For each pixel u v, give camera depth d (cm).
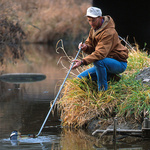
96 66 1226
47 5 7006
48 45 6406
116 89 1293
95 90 1303
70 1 7031
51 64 3459
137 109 1180
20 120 1328
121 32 4044
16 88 2083
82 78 1298
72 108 1279
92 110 1250
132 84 1295
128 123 1167
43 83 2245
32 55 4503
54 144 1033
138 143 1038
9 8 3328
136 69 1498
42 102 1656
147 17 4134
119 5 4003
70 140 1073
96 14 1207
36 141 1062
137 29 4119
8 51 3412
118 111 1217
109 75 1312
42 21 6862
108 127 1160
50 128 1222
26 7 5453
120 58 1259
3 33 3194
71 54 4316
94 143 1044
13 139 1083
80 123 1243
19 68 3158
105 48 1202
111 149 982
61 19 6894
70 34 6806
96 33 1230
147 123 1077
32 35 6806
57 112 1457
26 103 1638
